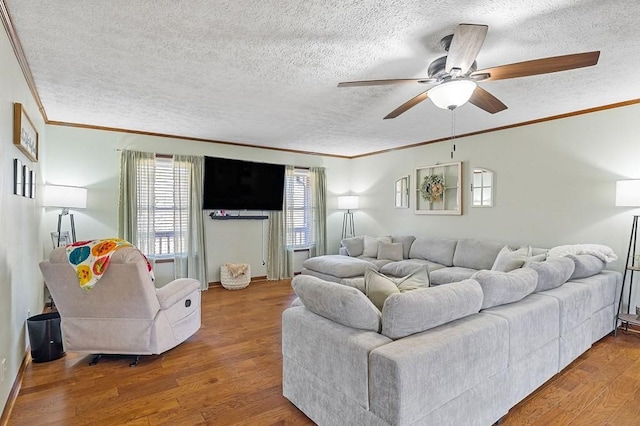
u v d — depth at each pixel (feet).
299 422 6.54
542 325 7.41
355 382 5.45
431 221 17.95
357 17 6.35
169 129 15.28
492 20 6.41
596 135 12.06
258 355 9.53
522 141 14.17
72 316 8.84
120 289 8.46
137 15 6.32
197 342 10.46
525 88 10.09
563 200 12.94
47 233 13.89
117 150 15.34
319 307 6.50
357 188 22.63
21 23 6.58
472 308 6.41
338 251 22.57
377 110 12.23
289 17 6.36
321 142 18.20
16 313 7.87
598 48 7.52
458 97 7.23
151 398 7.34
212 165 17.47
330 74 8.98
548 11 6.12
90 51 7.76
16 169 7.64
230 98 10.94
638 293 11.32
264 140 17.70
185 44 7.43
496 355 6.19
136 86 9.91
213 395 7.47
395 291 6.66
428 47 7.48
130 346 8.84
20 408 6.94
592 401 7.18
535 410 6.87
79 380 8.09
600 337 10.16
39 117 11.60
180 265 16.66
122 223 15.23
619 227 11.58
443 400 5.29
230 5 6.00
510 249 13.50
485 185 15.51
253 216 19.06
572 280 10.03
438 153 17.54
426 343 5.27
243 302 14.97
